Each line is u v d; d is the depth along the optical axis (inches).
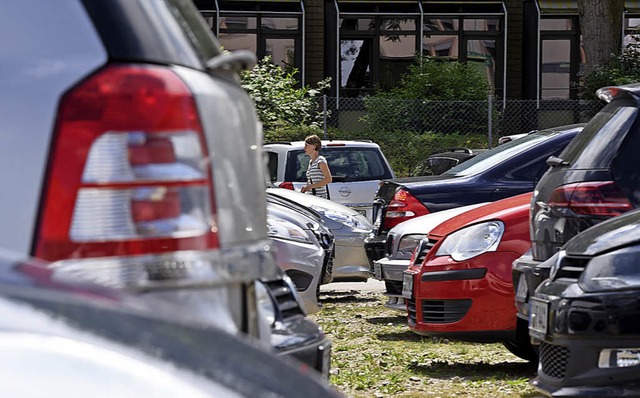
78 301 151.6
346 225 1170.6
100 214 243.4
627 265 483.5
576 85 2935.5
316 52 2876.5
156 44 255.6
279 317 351.9
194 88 256.5
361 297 1216.2
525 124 2288.4
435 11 2920.8
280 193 1185.4
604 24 2532.0
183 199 248.8
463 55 2930.6
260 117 2095.2
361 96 2908.5
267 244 289.4
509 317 706.2
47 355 139.0
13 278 159.2
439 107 2134.6
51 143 244.4
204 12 2824.8
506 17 2923.2
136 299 166.6
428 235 759.7
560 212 610.2
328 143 1487.5
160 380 139.0
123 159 245.6
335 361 779.4
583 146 625.0
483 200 1011.3
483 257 710.5
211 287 251.4
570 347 485.4
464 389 673.6
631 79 2433.6
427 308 733.9
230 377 144.0
